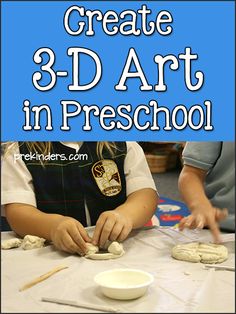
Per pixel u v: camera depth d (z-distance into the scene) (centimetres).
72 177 92
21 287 58
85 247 73
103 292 56
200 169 80
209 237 79
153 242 79
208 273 63
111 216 79
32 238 78
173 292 56
